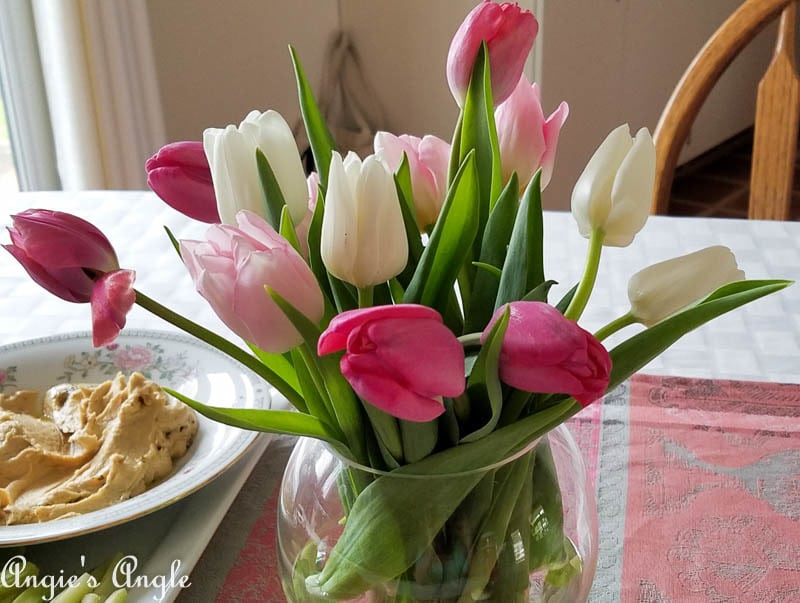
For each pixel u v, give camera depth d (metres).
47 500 0.50
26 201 0.91
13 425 0.54
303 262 0.28
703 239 0.80
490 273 0.34
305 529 0.35
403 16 1.89
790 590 0.45
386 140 0.36
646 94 2.00
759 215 0.92
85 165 1.25
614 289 0.71
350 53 1.98
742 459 0.54
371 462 0.33
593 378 0.26
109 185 1.28
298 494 0.36
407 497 0.31
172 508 0.50
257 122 0.33
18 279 0.78
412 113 1.99
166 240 0.82
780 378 0.61
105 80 1.22
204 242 0.28
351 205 0.28
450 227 0.32
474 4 1.79
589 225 0.32
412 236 0.34
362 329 0.24
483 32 0.33
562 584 0.36
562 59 1.71
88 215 0.88
